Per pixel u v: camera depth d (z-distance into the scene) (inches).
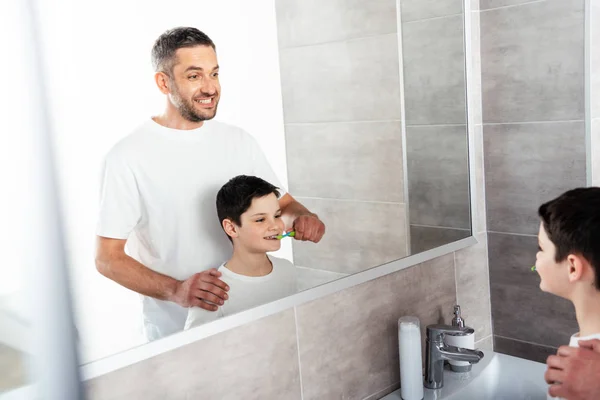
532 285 63.0
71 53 30.3
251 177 39.3
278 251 41.7
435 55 54.4
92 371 32.3
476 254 64.2
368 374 51.3
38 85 7.3
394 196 51.0
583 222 38.2
